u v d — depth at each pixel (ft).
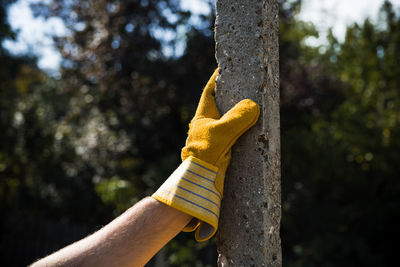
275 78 3.48
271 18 3.45
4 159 20.85
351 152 23.11
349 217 20.33
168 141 21.95
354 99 26.08
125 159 21.98
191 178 2.88
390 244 19.43
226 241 3.30
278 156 3.45
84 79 22.34
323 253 17.60
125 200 18.45
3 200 20.79
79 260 2.50
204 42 19.17
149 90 20.47
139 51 19.79
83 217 21.68
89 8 21.43
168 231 2.72
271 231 3.21
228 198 3.31
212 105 3.40
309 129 22.98
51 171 22.12
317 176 21.04
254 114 3.07
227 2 3.45
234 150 3.32
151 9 20.20
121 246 2.56
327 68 27.55
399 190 21.45
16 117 21.83
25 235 20.06
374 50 26.84
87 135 23.62
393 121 23.95
